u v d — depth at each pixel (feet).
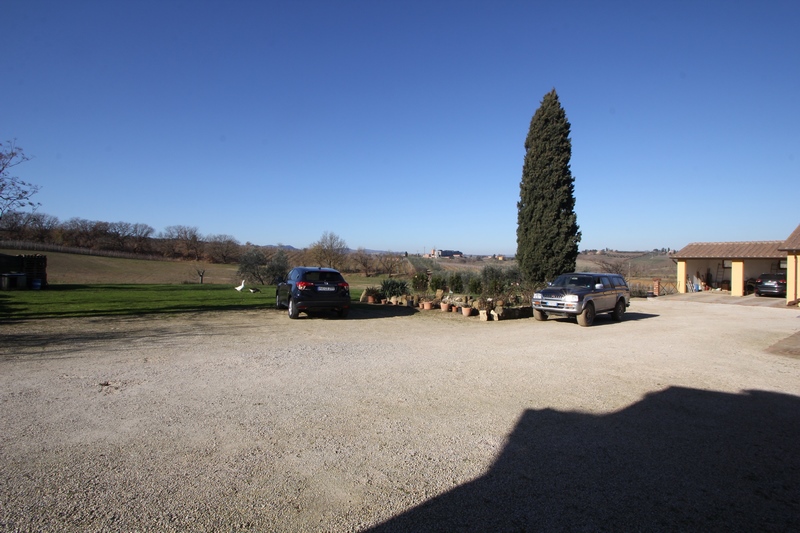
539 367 25.55
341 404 18.22
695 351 31.91
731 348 33.35
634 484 12.29
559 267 64.23
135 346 28.73
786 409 19.01
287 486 11.69
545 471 12.92
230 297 66.28
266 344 30.60
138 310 47.47
